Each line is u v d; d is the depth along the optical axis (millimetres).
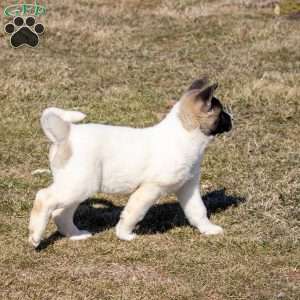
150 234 10688
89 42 23406
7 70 19547
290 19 27469
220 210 11648
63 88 18594
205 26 25641
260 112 16953
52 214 10281
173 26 25906
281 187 12406
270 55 22266
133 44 23500
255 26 25344
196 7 29453
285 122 16328
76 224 11078
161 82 19609
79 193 9578
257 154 14266
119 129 9969
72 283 8945
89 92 18375
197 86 10414
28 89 18047
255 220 11164
